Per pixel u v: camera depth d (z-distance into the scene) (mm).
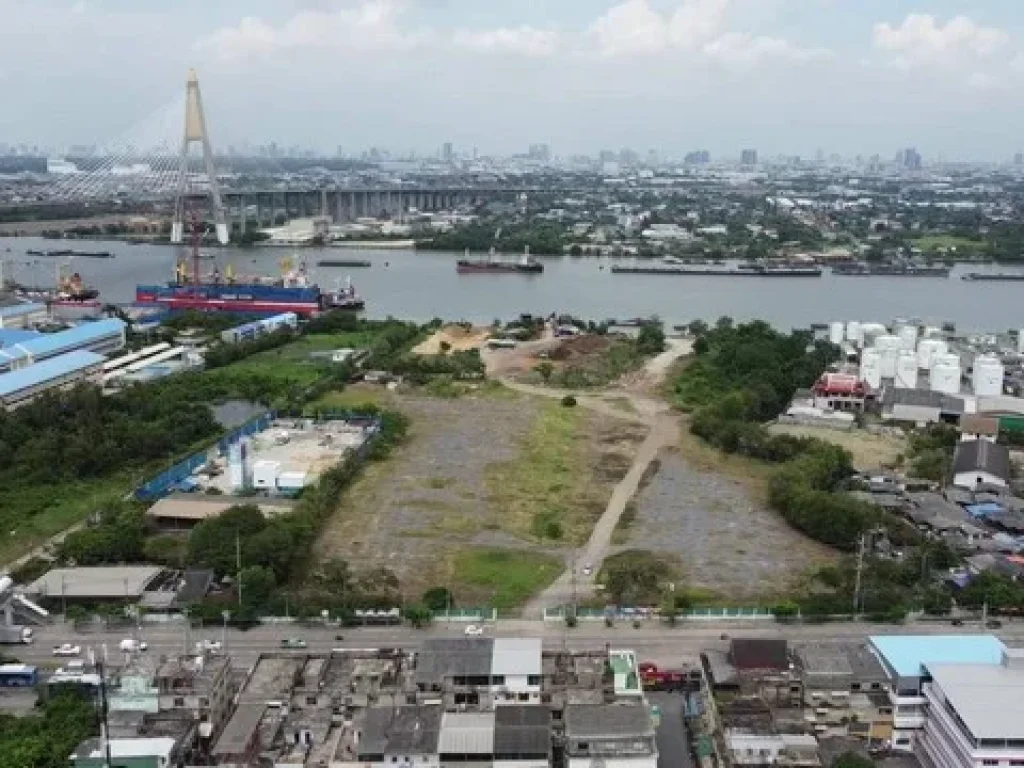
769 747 97438
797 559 163000
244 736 99562
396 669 113938
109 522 169375
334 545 167125
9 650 129000
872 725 107562
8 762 98125
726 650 119812
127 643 124812
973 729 95000
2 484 192000
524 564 159625
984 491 194250
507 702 106125
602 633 134500
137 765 96438
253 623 136625
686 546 168125
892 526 169625
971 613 141750
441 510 184750
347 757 96750
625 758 95375
